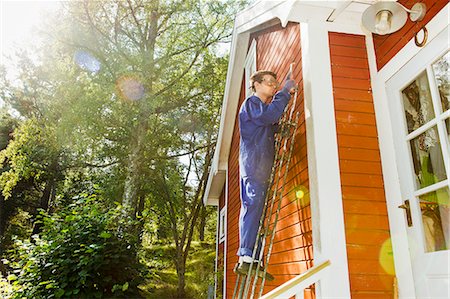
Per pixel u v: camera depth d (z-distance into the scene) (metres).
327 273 2.47
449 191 2.25
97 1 11.53
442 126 2.30
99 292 4.57
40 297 4.58
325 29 3.19
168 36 12.34
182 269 13.08
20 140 11.74
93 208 5.47
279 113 3.12
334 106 2.97
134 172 10.91
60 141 10.52
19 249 5.15
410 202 2.54
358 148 2.87
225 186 8.55
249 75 6.52
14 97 15.12
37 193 18.70
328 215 2.64
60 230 5.18
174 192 14.16
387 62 2.92
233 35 6.59
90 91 10.25
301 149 3.21
